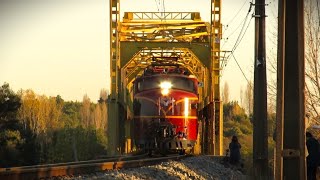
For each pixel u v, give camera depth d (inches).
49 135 7381.9
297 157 801.6
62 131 7204.7
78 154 6860.2
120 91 4025.6
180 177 1817.2
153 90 2854.3
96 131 7805.1
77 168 1512.1
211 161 2662.4
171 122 2787.9
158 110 2800.2
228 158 2699.3
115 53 3951.8
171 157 2428.6
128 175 1545.3
